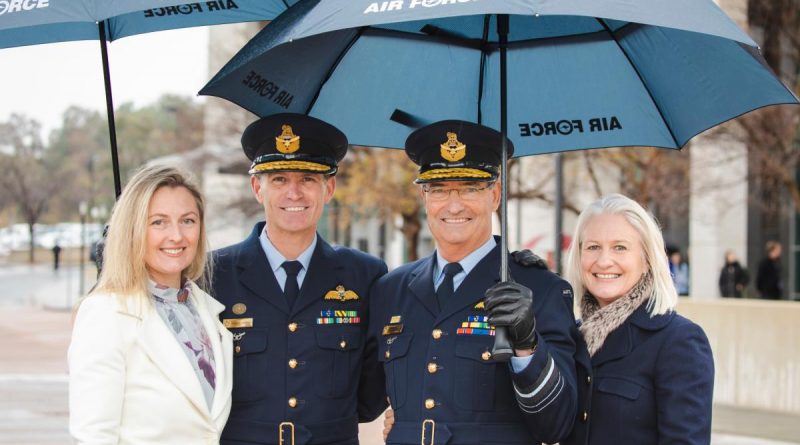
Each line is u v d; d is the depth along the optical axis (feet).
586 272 11.84
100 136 216.13
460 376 11.16
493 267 11.68
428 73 13.52
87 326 10.22
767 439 26.05
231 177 82.58
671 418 10.78
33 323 69.97
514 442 11.00
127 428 10.23
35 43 12.26
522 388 10.17
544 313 11.21
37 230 203.00
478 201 11.66
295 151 12.40
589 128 13.20
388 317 12.17
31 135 193.67
